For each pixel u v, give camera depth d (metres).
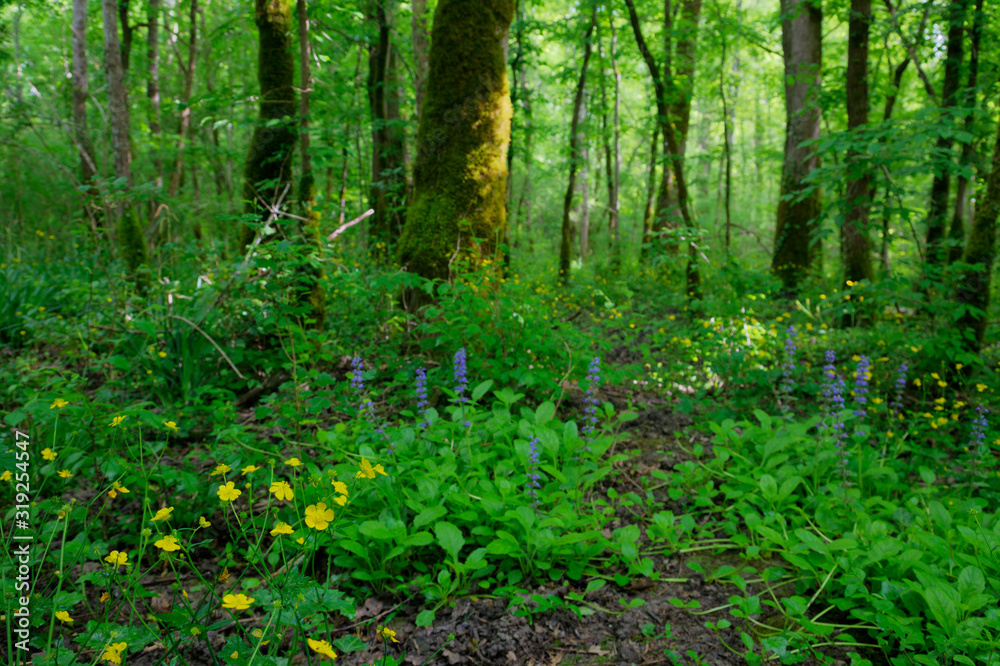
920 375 4.50
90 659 1.73
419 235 5.33
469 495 2.51
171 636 1.76
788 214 10.27
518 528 2.40
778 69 14.48
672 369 4.98
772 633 2.09
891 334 4.90
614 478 3.29
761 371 4.15
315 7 5.56
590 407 3.00
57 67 14.28
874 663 1.94
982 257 4.59
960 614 1.87
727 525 2.69
